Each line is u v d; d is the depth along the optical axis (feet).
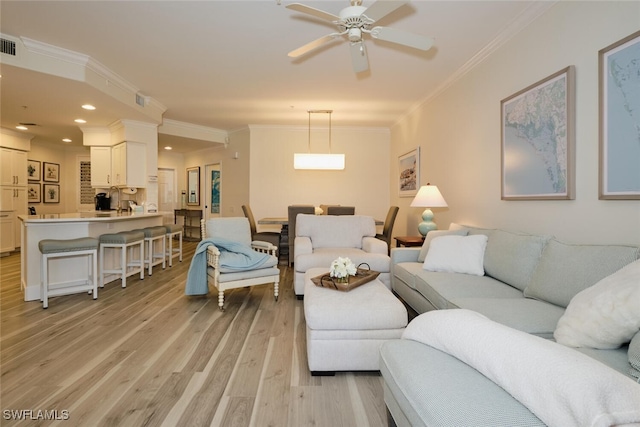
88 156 27.35
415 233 18.25
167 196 29.37
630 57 6.29
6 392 6.13
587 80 7.34
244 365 7.22
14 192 21.22
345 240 13.92
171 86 15.07
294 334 8.89
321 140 23.13
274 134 22.99
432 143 15.90
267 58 12.05
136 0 8.61
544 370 2.91
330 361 6.78
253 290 13.17
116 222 14.75
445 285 7.91
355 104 17.69
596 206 7.16
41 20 9.63
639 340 3.91
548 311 5.96
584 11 7.39
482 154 11.58
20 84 12.38
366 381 6.68
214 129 23.98
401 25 9.73
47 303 10.98
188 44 11.04
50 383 6.44
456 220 13.51
